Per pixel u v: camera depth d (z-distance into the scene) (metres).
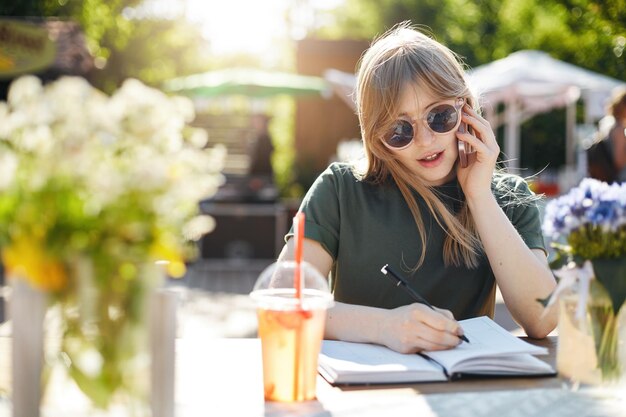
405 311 1.67
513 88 9.77
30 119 1.03
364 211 2.12
